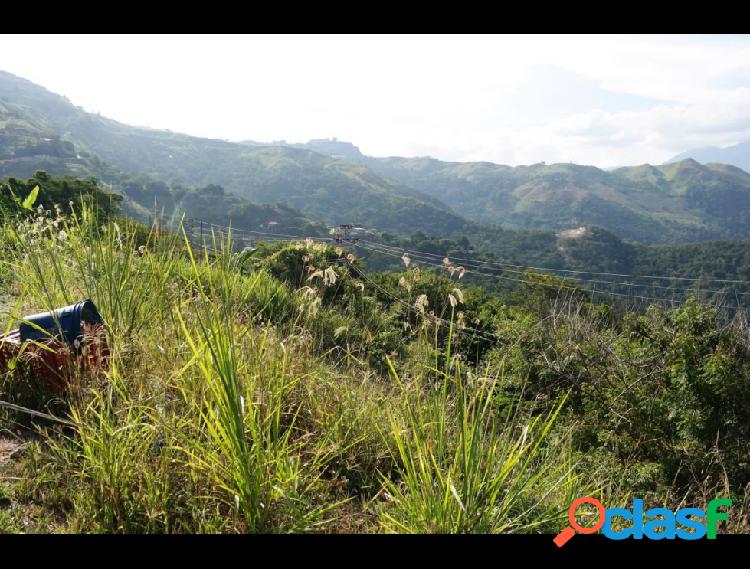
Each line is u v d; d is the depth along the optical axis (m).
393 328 8.47
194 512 2.80
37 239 4.99
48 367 3.70
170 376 3.52
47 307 4.34
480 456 3.02
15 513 2.70
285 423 3.94
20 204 5.50
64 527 2.69
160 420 3.08
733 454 5.73
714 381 6.08
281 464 3.01
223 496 2.95
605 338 8.09
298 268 10.50
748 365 6.21
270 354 4.12
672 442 6.21
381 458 3.83
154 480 2.82
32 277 4.74
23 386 3.72
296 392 4.12
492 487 2.88
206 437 3.16
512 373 7.62
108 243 4.64
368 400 4.27
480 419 3.01
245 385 3.56
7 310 4.71
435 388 3.77
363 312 8.70
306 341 4.85
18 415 3.52
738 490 5.30
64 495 2.86
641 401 6.69
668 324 7.59
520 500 3.21
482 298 15.05
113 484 2.74
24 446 3.24
